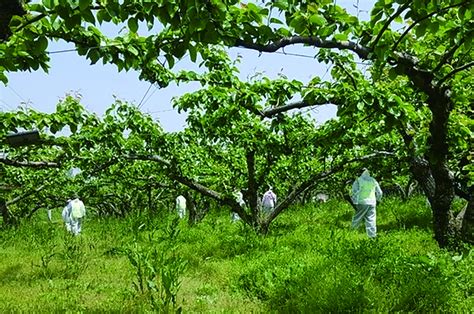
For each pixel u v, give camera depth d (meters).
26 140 7.87
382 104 7.05
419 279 6.45
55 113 11.16
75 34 5.10
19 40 4.92
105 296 8.13
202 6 3.70
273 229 16.78
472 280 6.68
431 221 15.70
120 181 23.36
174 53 4.51
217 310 6.83
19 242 17.08
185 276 9.27
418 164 9.89
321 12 4.85
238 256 10.66
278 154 13.99
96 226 23.50
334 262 7.89
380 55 4.77
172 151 15.48
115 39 5.39
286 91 10.50
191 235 14.78
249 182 15.53
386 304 6.12
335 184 23.33
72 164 15.86
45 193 29.45
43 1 3.72
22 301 7.84
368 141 11.97
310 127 14.07
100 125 13.70
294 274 7.49
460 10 4.04
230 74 10.81
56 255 13.29
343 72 9.01
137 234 11.05
